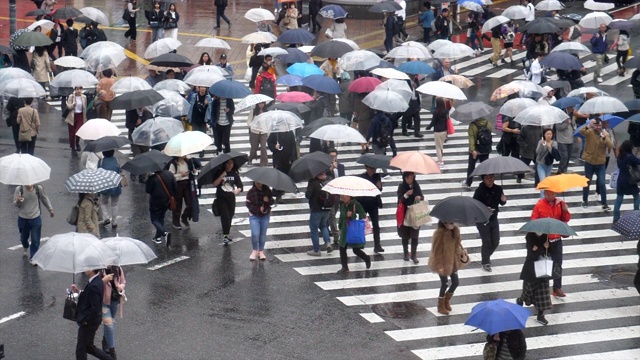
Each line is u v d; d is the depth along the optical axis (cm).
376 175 2552
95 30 4584
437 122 3378
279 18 5456
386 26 4944
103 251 1864
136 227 2742
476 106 3097
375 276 2427
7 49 4034
